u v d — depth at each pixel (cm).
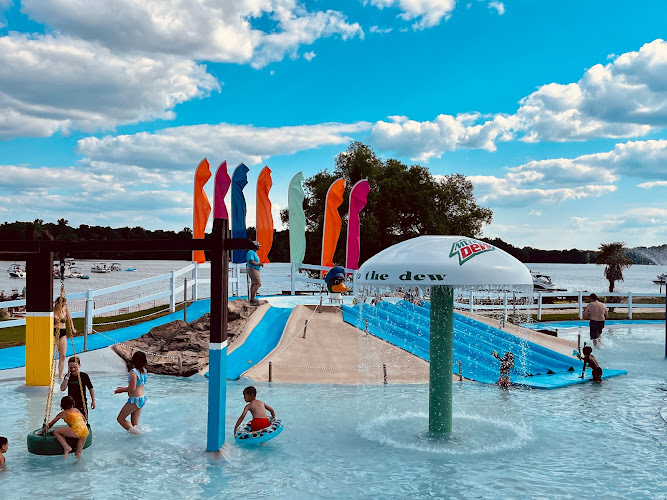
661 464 985
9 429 1169
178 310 2586
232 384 1609
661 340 2503
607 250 5003
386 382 1627
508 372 1622
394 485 891
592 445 1089
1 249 1192
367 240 4103
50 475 925
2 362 1783
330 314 2161
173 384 1619
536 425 1225
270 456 1024
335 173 4359
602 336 2598
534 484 895
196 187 2261
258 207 2242
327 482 904
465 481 908
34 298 1514
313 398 1459
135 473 936
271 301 2548
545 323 2938
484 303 3209
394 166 4272
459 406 1396
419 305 2436
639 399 1470
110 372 1753
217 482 901
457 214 4512
